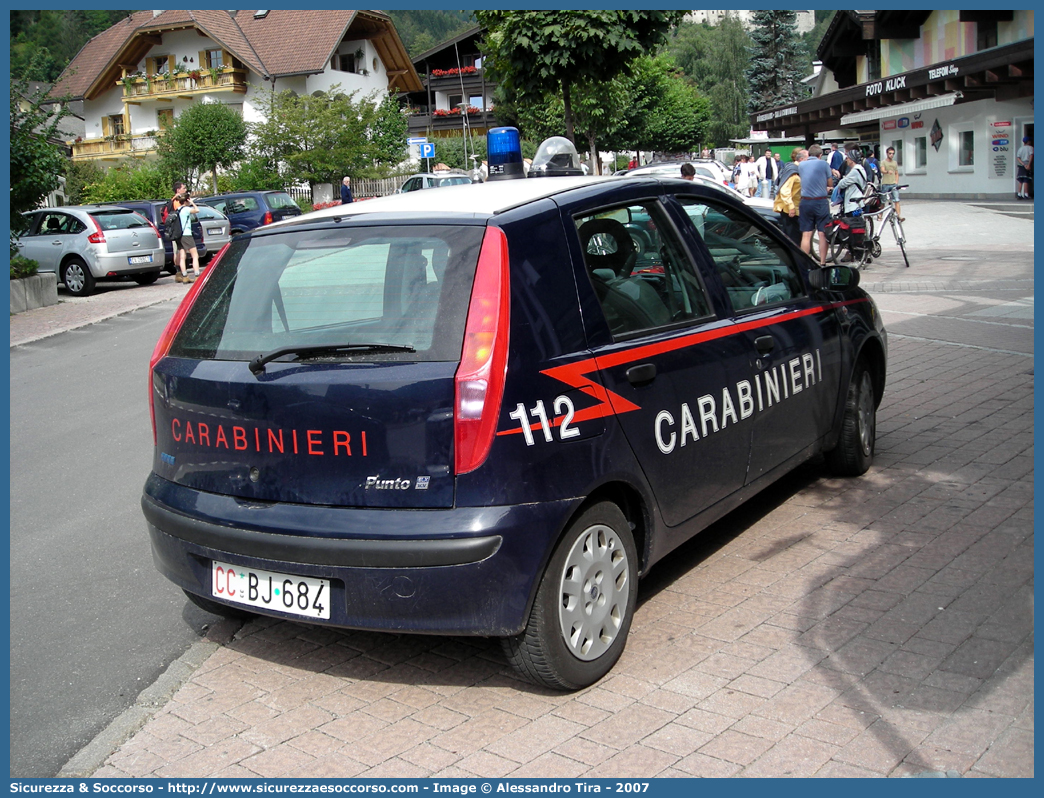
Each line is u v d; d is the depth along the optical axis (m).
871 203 16.02
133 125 56.81
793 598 4.17
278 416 3.38
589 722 3.34
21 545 5.54
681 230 4.35
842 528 4.94
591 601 3.55
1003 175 32.44
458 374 3.19
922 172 37.88
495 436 3.19
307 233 3.77
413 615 3.23
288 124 43.84
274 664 3.93
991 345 9.27
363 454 3.26
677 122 63.59
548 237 3.57
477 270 3.35
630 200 4.10
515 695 3.57
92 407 9.22
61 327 14.75
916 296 12.79
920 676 3.48
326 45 53.03
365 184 46.12
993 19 33.66
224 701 3.65
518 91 14.33
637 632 3.97
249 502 3.50
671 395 3.90
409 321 3.34
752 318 4.61
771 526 5.04
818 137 50.09
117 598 4.72
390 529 3.20
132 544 5.48
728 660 3.68
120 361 11.77
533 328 3.36
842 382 5.38
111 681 3.88
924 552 4.57
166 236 21.50
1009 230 20.80
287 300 3.61
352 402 3.25
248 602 3.53
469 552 3.15
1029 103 30.92
